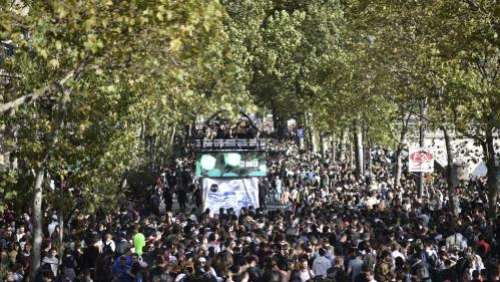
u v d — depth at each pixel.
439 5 49.72
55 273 40.69
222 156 75.75
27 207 47.38
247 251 38.00
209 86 31.61
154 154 85.19
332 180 97.50
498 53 49.91
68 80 33.25
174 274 34.16
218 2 30.52
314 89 102.81
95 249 41.44
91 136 43.31
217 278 34.53
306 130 144.25
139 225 47.88
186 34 29.59
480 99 48.91
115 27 30.11
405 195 72.19
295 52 110.00
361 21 63.69
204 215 53.16
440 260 39.59
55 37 31.12
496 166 53.34
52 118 40.72
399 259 36.31
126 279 36.28
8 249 42.41
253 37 102.19
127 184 71.88
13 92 38.38
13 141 41.16
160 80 32.62
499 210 60.38
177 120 59.53
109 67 30.83
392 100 73.25
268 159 111.44
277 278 33.28
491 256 44.38
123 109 42.44
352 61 74.50
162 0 29.53
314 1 111.56
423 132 75.81
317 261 37.31
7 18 30.59
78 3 30.08
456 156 74.38
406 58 60.03
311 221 49.69
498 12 46.75
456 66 49.06
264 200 79.69
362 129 94.31
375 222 51.22
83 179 44.53
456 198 63.16
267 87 111.94
